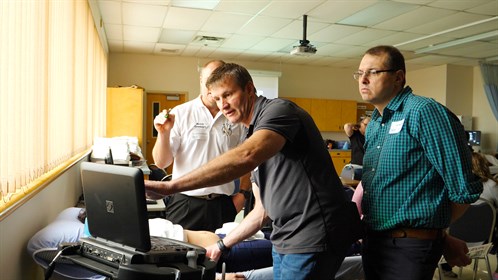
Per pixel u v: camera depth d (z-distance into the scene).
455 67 8.91
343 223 1.37
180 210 2.36
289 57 8.70
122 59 8.41
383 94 1.48
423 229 1.37
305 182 1.34
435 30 6.14
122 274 0.93
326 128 9.60
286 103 1.34
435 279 3.39
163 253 0.99
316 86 9.84
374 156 1.52
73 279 1.49
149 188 1.04
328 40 6.93
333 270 1.40
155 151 2.23
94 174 1.04
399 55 1.49
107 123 6.64
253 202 2.53
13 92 1.57
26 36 1.75
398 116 1.43
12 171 1.57
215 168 1.12
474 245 2.76
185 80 8.81
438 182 1.37
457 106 8.95
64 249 1.09
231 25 6.01
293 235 1.37
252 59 9.05
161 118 2.15
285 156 1.35
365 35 6.52
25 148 1.75
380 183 1.45
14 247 1.57
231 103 1.38
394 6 4.98
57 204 2.50
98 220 1.06
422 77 9.55
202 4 5.04
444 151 1.30
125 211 0.97
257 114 1.37
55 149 2.45
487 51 7.44
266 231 2.24
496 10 5.08
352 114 9.85
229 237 1.78
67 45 2.84
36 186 1.83
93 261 1.04
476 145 8.42
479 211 2.72
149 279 0.93
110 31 6.47
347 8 5.08
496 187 3.04
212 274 1.04
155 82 8.63
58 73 2.53
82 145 3.79
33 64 1.87
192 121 2.35
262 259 2.08
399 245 1.39
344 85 10.09
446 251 1.56
